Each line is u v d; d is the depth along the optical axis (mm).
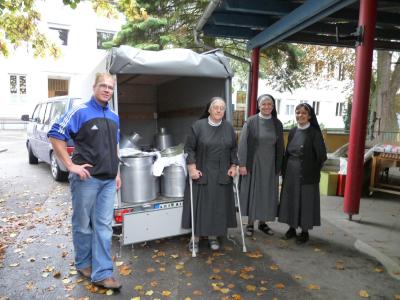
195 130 4109
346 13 7320
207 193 4102
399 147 6738
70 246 4402
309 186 4387
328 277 3680
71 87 22078
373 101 15344
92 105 3252
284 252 4293
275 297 3285
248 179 4574
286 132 10914
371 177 7059
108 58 3984
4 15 7289
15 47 7902
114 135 3340
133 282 3533
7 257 4074
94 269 3391
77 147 3242
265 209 4555
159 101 6738
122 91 6551
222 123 4152
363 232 5008
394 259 4117
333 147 12477
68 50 21641
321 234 4910
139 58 3992
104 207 3367
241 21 7809
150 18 11672
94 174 3230
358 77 5090
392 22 7594
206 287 3447
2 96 20688
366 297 3301
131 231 3980
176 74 4207
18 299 3209
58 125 3123
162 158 4312
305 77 18359
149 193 4227
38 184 7777
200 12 11945
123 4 7262
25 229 5004
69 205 6188
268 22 7961
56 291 3344
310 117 4422
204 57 4355
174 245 4469
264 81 21938
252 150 4500
